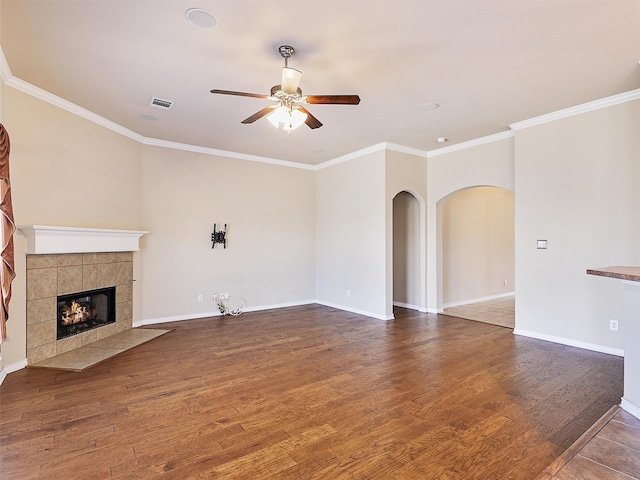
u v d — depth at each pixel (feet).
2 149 9.07
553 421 7.98
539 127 14.33
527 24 8.11
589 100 12.61
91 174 13.84
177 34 8.48
